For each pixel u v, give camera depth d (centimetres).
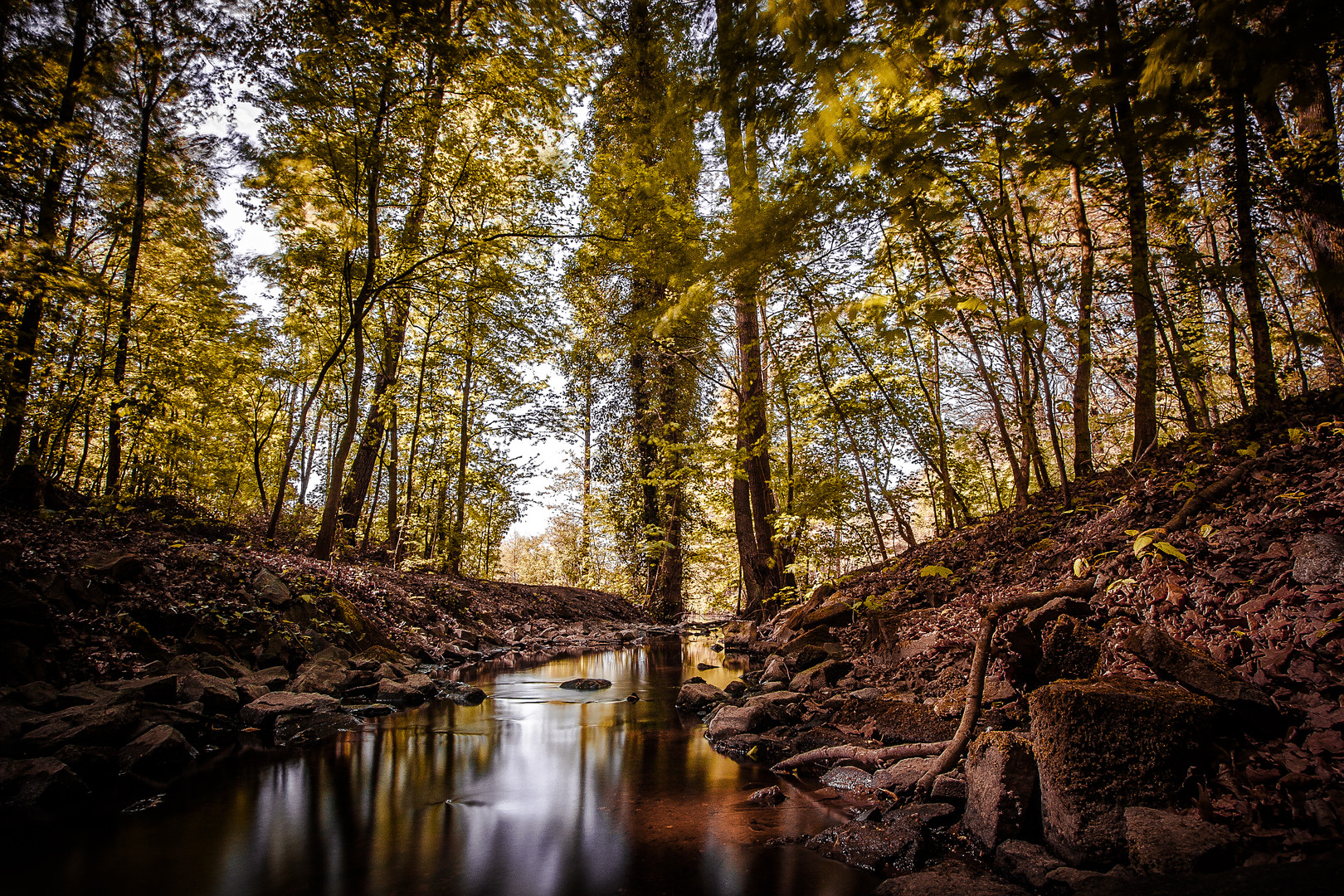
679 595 2180
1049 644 425
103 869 321
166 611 662
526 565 4256
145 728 499
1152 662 337
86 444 1223
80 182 1031
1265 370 685
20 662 520
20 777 399
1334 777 257
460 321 1656
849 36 220
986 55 223
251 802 414
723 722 570
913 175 287
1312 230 688
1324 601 338
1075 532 684
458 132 1248
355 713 663
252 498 1895
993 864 295
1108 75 210
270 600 787
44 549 666
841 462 1227
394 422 1703
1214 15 170
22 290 805
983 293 936
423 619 1166
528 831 365
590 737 584
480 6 1074
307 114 1062
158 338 1127
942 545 1015
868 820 355
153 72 1057
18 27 879
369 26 986
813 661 767
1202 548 448
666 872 310
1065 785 285
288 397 2027
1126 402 1334
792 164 288
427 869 318
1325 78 232
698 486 1991
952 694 498
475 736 586
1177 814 265
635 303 1638
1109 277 771
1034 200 770
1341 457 486
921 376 1029
